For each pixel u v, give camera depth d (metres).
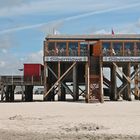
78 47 86.75
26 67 91.62
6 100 95.69
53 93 91.06
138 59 87.25
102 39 87.44
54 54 87.00
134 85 89.88
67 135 30.34
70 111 56.75
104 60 86.69
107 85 92.81
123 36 87.69
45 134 31.19
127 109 60.50
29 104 74.44
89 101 79.88
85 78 85.31
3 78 92.31
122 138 29.09
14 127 36.31
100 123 38.75
